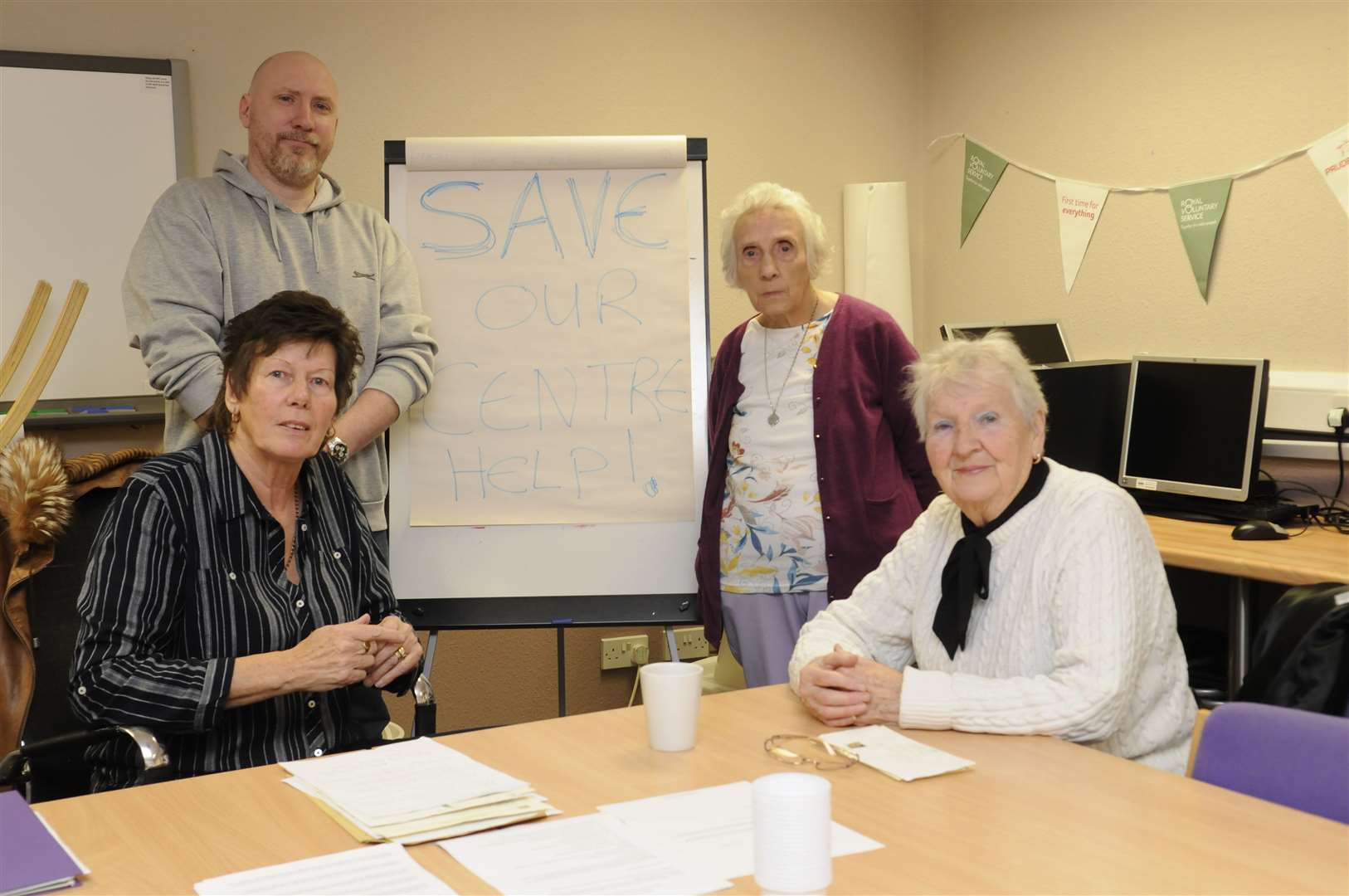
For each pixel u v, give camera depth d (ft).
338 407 6.21
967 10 13.30
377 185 11.53
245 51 10.87
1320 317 9.96
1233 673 8.61
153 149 10.46
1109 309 11.89
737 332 8.80
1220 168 10.71
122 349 10.36
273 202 7.84
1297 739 4.12
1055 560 5.19
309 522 6.31
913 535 6.00
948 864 3.50
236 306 7.67
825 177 13.52
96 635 5.48
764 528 8.32
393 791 4.21
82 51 10.26
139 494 5.71
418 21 11.55
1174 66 11.04
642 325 8.51
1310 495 10.13
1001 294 13.15
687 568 8.43
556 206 8.54
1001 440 5.29
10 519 6.67
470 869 3.57
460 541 8.33
